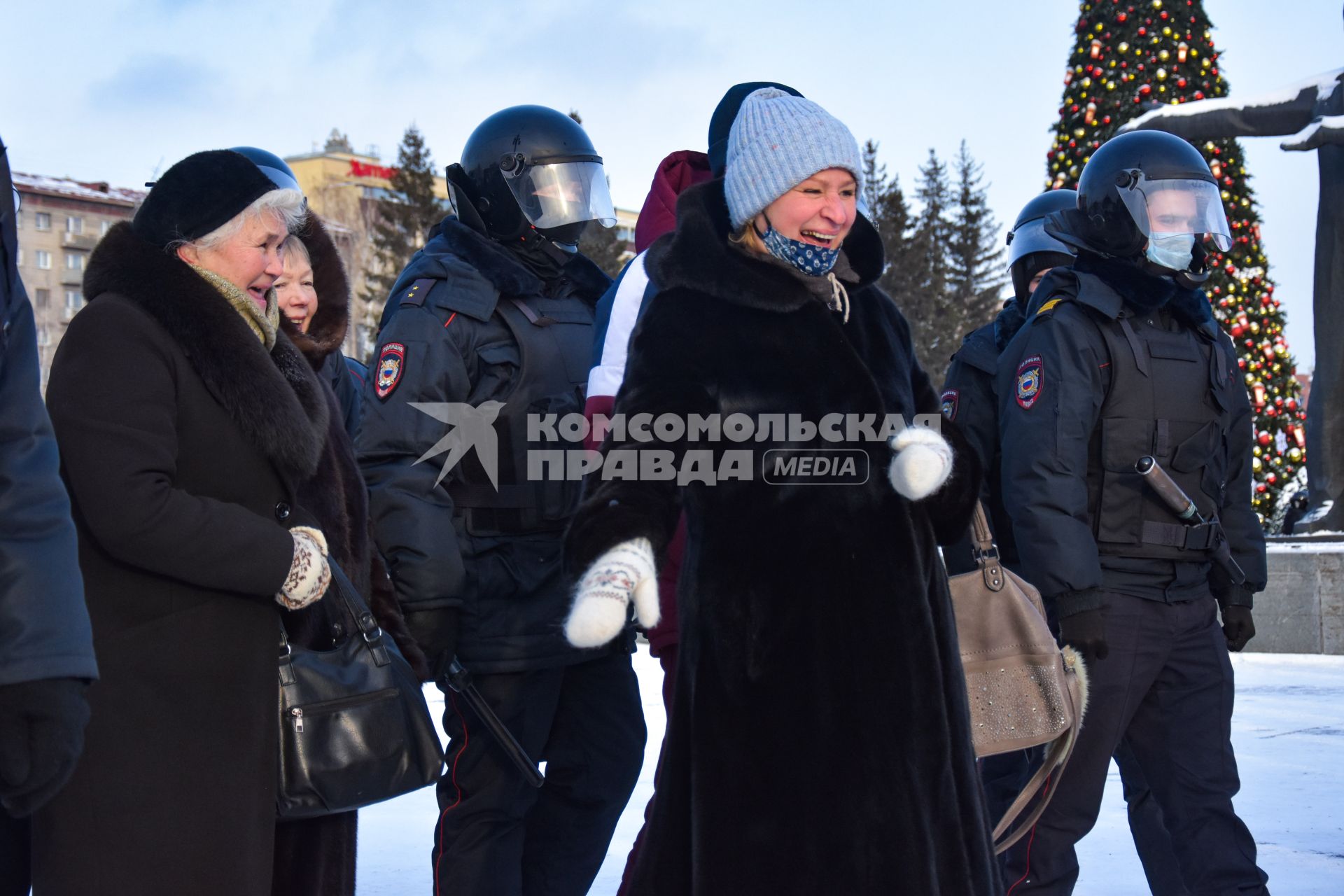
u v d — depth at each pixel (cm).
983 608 292
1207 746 336
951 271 5912
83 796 220
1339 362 990
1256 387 1274
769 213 248
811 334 246
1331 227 991
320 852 262
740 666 236
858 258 262
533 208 353
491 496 336
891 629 238
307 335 296
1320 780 520
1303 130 952
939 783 236
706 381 238
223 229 247
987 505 403
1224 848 331
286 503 248
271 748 236
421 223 4681
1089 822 332
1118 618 328
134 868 220
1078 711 295
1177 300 347
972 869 237
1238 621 354
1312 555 905
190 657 229
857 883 227
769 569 237
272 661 239
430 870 411
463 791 339
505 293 347
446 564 321
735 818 231
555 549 343
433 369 332
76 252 5231
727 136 321
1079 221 353
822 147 241
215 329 237
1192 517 332
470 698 329
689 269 244
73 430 223
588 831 357
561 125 360
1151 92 1483
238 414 237
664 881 237
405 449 327
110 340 228
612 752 355
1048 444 326
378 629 258
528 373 342
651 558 223
